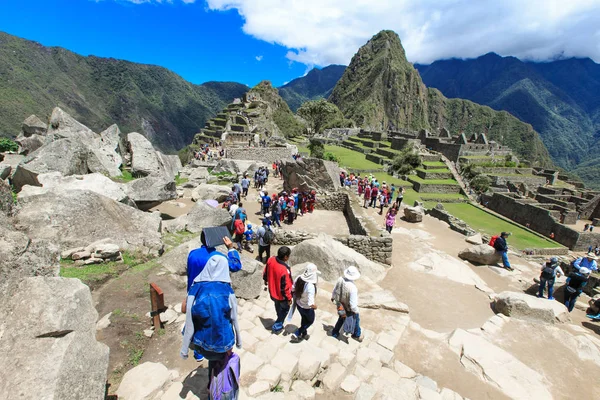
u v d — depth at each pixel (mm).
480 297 11078
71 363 3639
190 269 4238
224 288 3992
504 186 64125
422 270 12883
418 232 18641
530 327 8969
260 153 39125
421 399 5641
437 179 65938
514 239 40906
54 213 8992
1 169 12633
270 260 6766
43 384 3320
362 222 15836
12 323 3822
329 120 120750
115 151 18984
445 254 14680
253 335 6707
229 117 92250
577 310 11484
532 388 6695
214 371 4051
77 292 4301
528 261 16000
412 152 71562
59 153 13820
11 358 3537
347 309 6801
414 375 6621
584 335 9000
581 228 49031
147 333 6223
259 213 18906
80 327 4078
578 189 70625
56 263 5094
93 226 9547
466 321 9516
